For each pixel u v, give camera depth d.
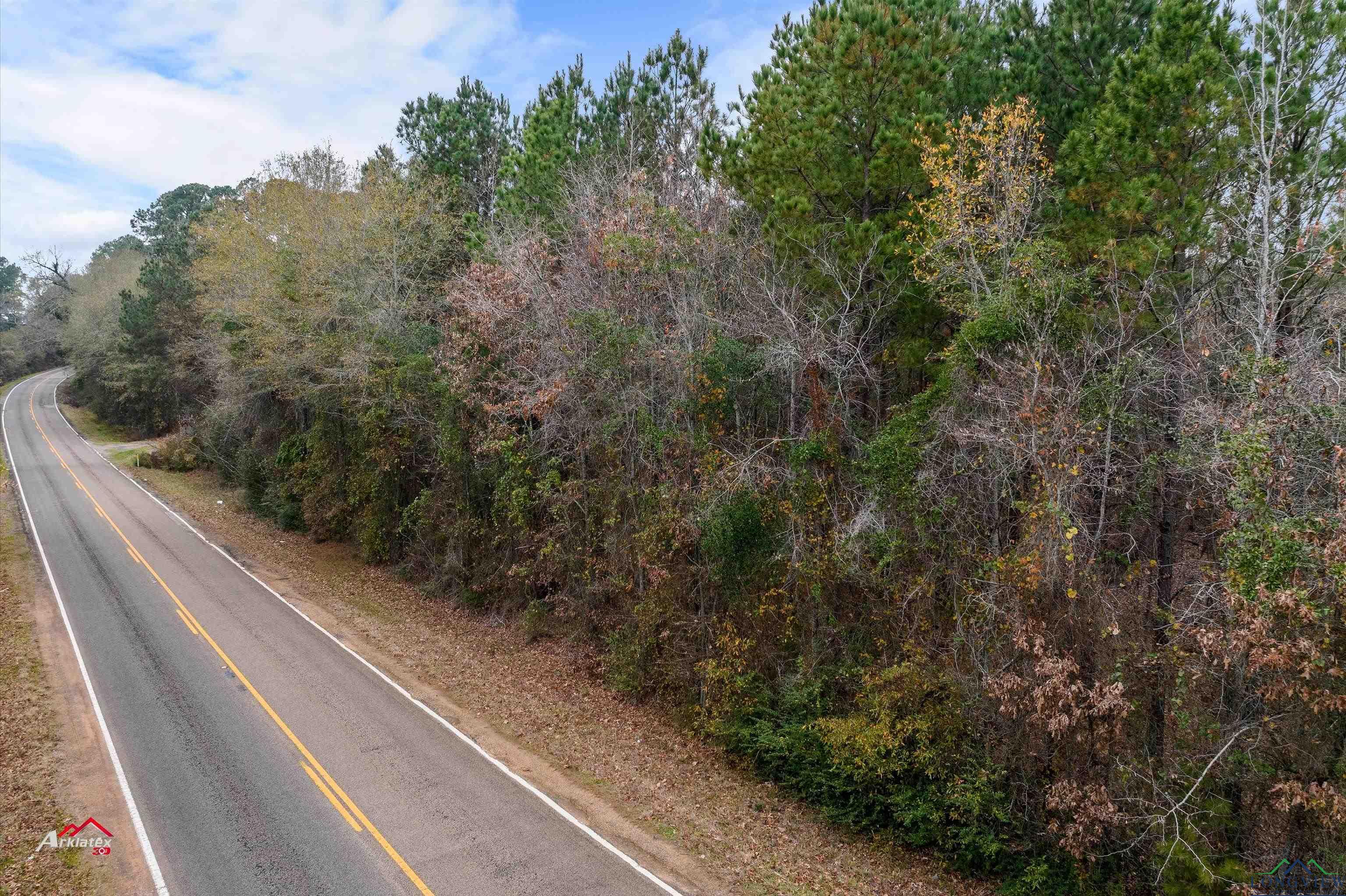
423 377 25.05
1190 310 12.66
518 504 21.44
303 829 12.21
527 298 19.72
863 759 13.55
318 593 24.89
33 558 26.70
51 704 16.09
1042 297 13.00
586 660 20.45
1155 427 13.14
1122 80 13.02
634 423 19.09
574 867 11.60
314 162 32.94
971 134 13.74
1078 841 11.50
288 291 28.97
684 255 18.39
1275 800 10.63
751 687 16.22
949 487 14.04
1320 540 9.59
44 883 10.77
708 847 12.62
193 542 30.25
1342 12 11.48
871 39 14.62
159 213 83.94
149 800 12.88
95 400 65.50
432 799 13.24
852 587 15.75
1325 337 11.44
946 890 12.53
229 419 39.44
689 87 23.16
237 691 17.09
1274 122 11.48
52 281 97.44
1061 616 11.91
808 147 15.32
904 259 15.45
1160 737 12.34
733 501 16.38
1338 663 9.81
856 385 17.31
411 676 18.59
